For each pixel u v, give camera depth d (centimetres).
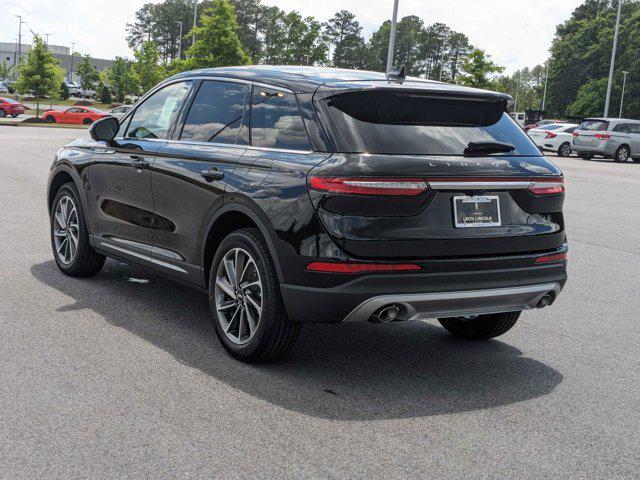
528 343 533
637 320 610
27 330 495
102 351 460
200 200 477
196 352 467
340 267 391
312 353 482
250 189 434
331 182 393
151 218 531
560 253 453
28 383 401
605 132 3092
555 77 12338
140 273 676
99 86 10244
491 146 428
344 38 15262
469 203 414
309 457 329
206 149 486
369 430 362
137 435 343
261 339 433
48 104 8031
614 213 1322
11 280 625
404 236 397
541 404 412
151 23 17788
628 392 439
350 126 410
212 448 333
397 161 397
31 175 1454
